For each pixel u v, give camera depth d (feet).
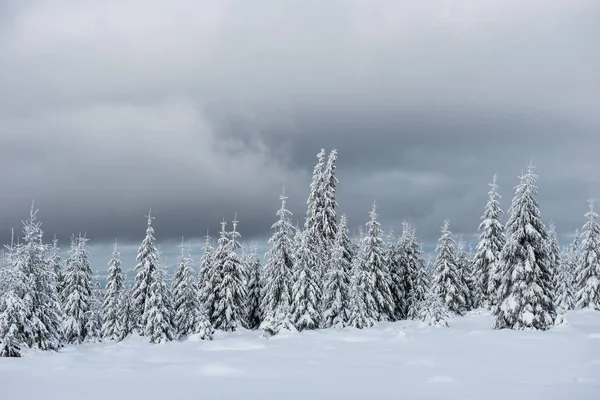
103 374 85.87
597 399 56.90
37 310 122.72
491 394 60.95
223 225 186.39
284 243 176.65
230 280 181.57
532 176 148.25
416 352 110.11
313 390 67.62
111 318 179.01
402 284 212.23
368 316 173.58
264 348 124.67
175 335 160.76
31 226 127.65
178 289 189.67
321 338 143.13
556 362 88.79
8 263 121.39
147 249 164.25
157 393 66.90
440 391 64.49
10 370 91.25
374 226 188.55
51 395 65.98
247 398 62.69
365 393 64.59
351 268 187.52
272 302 174.70
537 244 145.07
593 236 211.41
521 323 142.41
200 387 71.31
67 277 171.53
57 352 120.57
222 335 165.89
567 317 179.22
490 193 205.67
